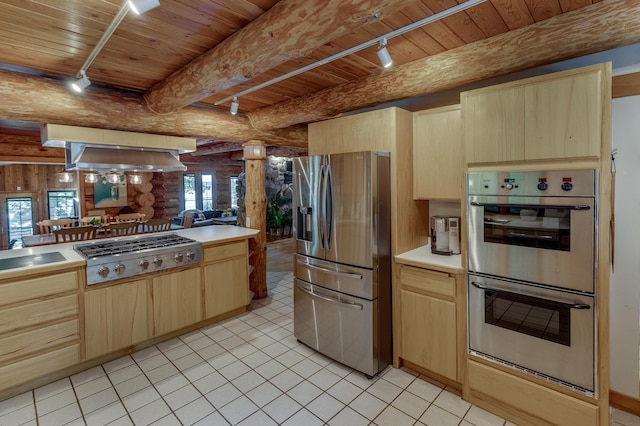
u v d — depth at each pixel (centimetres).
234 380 245
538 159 186
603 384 172
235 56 189
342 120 283
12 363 226
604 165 166
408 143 268
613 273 204
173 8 162
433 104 292
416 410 211
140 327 287
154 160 333
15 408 215
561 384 183
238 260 360
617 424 194
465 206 215
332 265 266
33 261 248
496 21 185
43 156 515
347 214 253
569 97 175
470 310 216
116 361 272
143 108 299
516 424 199
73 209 841
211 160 959
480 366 212
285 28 158
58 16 165
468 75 220
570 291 178
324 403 219
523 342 195
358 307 248
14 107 236
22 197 776
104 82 272
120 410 212
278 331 328
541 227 185
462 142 214
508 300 199
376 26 189
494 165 204
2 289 222
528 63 198
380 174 246
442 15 163
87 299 257
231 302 354
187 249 312
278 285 478
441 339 232
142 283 288
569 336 179
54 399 224
